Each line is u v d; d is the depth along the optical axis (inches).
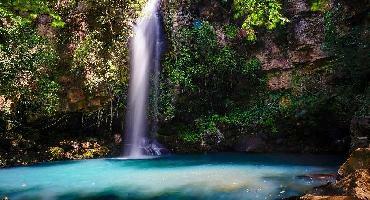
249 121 537.0
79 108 485.4
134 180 338.6
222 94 559.8
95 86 486.9
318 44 528.4
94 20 497.7
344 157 470.9
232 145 538.6
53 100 458.9
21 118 454.9
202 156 494.9
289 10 550.9
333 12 511.8
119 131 521.3
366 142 360.8
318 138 528.1
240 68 555.8
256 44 566.9
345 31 503.5
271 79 553.9
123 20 505.7
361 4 495.5
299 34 542.3
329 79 514.3
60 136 491.5
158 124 540.7
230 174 356.8
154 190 300.8
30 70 433.7
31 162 438.6
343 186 231.5
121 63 507.8
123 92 510.9
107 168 405.4
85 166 419.2
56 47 473.7
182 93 545.0
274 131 525.0
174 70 543.5
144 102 535.5
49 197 287.7
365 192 214.8
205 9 587.5
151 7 554.6
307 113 507.8
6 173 380.5
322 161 439.2
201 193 287.3
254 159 460.1
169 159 470.9
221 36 572.1
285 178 331.6
